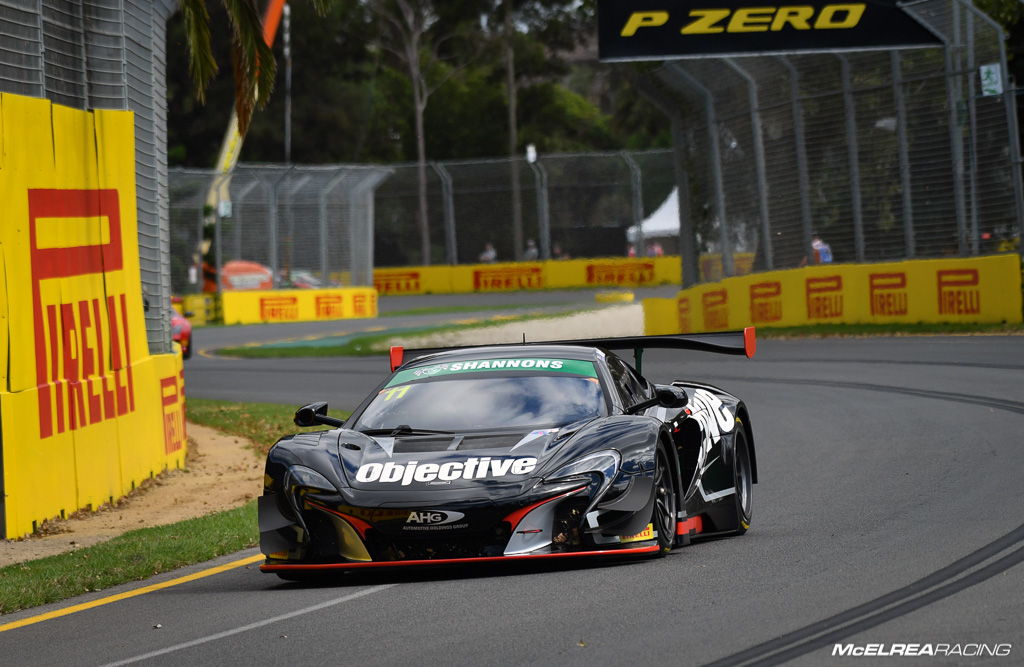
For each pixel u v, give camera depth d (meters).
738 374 74.75
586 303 171.75
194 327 162.88
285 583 28.41
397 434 28.55
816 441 48.94
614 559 27.25
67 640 24.09
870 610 21.27
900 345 81.06
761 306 100.81
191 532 37.06
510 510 25.48
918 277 90.00
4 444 37.78
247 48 53.34
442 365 31.55
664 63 105.25
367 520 25.84
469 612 22.97
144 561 32.34
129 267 49.03
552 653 19.70
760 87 99.56
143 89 51.69
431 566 28.22
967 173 87.62
